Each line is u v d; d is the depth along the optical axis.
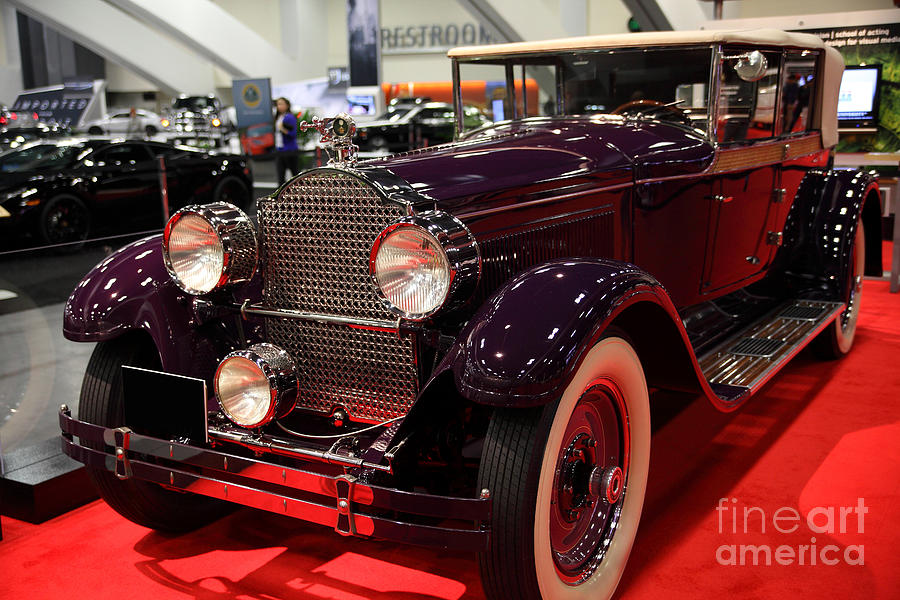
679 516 2.66
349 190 2.06
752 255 3.66
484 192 2.23
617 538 2.24
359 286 2.11
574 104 3.42
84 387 2.49
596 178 2.65
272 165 9.98
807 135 3.98
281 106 12.83
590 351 1.97
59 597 2.28
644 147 2.92
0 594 2.29
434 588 2.30
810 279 4.09
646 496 2.80
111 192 8.41
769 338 3.41
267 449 2.08
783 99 3.66
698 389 2.45
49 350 3.62
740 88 3.23
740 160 3.32
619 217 2.80
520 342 1.80
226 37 21.48
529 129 3.15
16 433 3.35
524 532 1.83
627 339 2.16
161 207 8.88
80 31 21.70
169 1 20.31
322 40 24.20
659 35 3.11
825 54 3.99
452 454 2.14
